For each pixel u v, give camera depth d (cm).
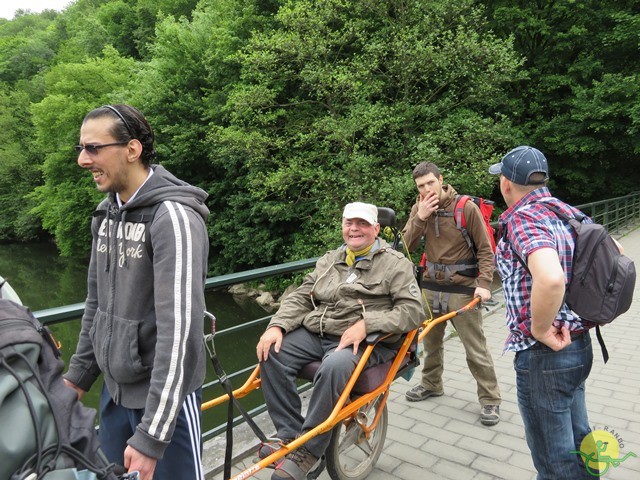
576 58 1705
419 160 1208
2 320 100
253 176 1508
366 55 1266
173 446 163
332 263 280
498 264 212
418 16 1275
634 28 1539
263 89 1346
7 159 3541
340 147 1347
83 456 101
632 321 573
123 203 169
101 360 169
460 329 345
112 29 3438
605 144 1666
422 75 1279
